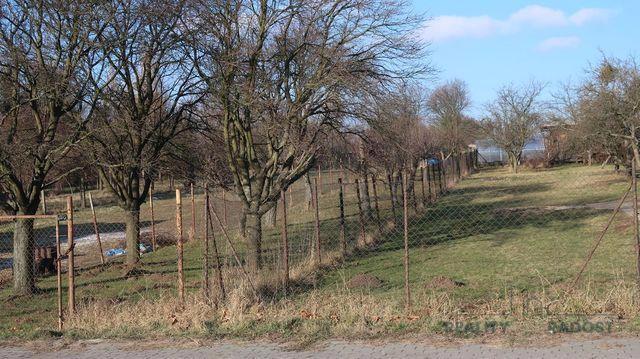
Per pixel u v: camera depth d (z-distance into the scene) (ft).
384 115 47.06
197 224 89.61
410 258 47.39
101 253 60.08
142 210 125.70
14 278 42.45
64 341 22.88
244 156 51.52
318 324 22.94
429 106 172.35
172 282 43.27
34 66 40.63
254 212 46.11
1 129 42.19
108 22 41.91
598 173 110.01
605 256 41.91
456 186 119.75
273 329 22.70
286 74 46.16
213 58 45.60
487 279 36.45
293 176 48.29
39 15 40.60
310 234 61.62
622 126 88.84
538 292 28.91
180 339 22.25
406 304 25.14
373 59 45.88
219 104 49.83
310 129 49.01
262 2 46.21
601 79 88.07
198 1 43.62
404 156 69.46
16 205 43.21
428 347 19.88
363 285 35.47
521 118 172.35
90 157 47.37
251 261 40.75
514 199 91.50
